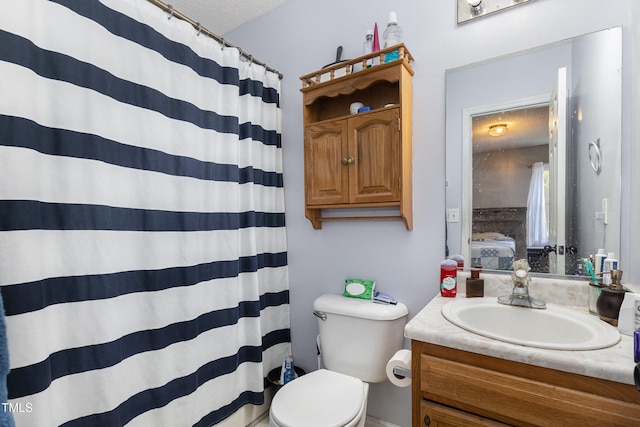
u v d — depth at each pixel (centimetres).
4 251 74
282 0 173
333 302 144
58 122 86
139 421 104
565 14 107
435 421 85
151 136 109
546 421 71
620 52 99
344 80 139
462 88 127
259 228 163
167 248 114
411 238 140
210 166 132
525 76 115
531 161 114
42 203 82
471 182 126
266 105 168
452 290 119
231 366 138
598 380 66
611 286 91
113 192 98
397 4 141
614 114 100
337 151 144
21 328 76
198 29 127
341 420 104
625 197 99
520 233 117
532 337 99
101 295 94
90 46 92
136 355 105
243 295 150
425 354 88
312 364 172
